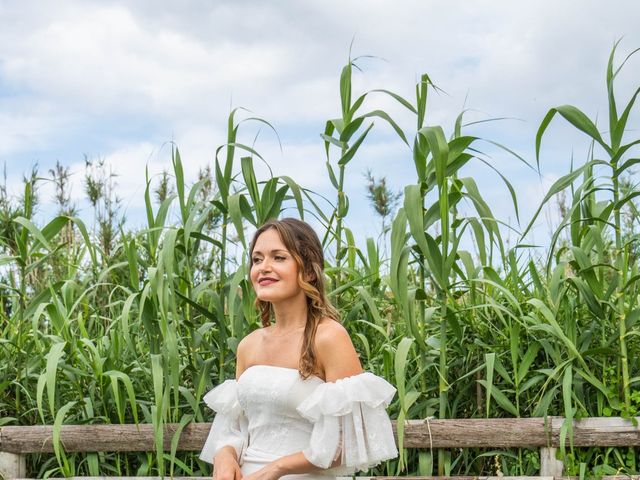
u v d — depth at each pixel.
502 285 3.32
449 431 3.11
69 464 3.30
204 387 3.31
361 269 3.85
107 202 5.12
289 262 2.20
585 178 3.26
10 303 4.36
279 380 2.14
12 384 3.54
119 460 3.28
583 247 3.33
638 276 3.05
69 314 3.39
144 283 3.33
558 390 3.26
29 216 3.57
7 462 3.26
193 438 3.15
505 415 3.33
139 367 3.34
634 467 3.09
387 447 2.14
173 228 3.15
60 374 3.46
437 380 3.33
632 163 3.09
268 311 2.52
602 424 3.07
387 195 4.34
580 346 3.26
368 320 3.47
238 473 2.20
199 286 3.32
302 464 2.06
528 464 3.19
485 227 3.16
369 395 2.10
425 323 3.21
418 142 3.08
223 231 3.40
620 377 3.18
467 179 3.17
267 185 3.25
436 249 3.03
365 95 3.36
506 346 3.32
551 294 3.10
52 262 4.53
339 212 3.44
